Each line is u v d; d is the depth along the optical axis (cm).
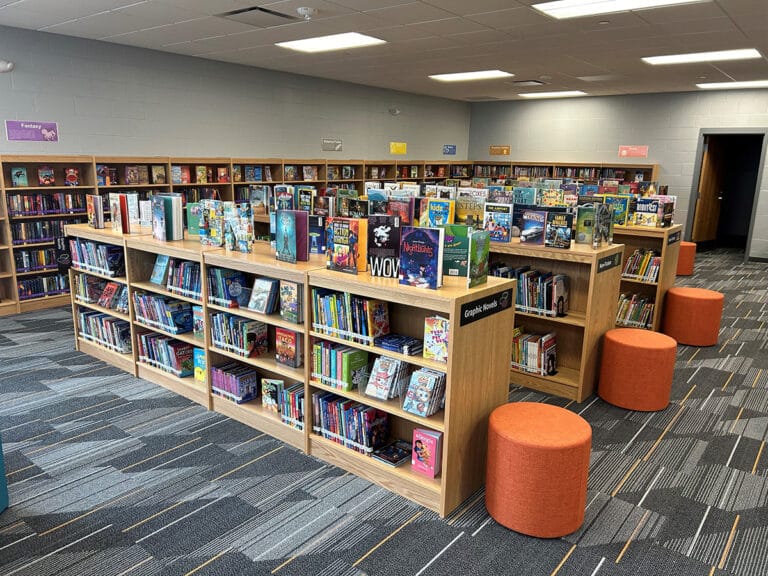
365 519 276
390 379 295
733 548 258
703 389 446
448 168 1292
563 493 254
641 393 399
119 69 691
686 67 782
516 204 435
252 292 360
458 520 276
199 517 276
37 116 626
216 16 533
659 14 502
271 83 883
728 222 1274
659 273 538
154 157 722
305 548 255
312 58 764
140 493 296
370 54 725
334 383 315
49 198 639
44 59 622
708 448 352
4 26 585
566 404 414
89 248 467
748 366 499
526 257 453
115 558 247
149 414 387
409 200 348
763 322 638
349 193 525
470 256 264
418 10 500
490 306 277
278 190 445
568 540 262
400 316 314
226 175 823
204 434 360
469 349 268
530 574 240
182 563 244
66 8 508
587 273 423
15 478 308
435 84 1023
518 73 865
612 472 323
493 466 269
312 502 290
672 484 311
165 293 404
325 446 328
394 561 247
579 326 440
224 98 820
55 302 659
